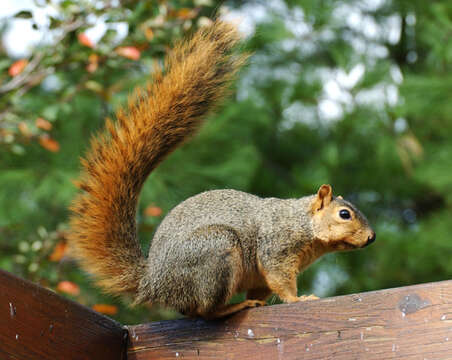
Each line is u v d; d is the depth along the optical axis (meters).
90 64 7.92
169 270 5.07
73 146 9.70
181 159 9.77
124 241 5.23
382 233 12.23
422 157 12.60
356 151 13.46
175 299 5.04
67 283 7.30
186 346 4.61
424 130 13.02
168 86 5.34
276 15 13.92
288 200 5.80
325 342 4.19
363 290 11.77
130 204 5.26
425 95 12.30
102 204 5.21
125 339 4.73
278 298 5.96
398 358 3.95
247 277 5.58
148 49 8.06
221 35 5.44
